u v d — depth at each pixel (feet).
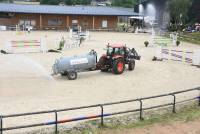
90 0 447.42
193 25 242.58
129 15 249.96
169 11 249.96
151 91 68.64
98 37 184.14
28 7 235.81
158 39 161.07
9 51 114.01
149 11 282.15
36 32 206.59
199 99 59.06
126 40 171.22
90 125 47.85
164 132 46.42
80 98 61.93
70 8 245.04
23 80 73.46
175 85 74.59
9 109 54.49
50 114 52.29
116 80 77.71
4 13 225.97
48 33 200.85
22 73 80.07
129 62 88.84
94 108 55.72
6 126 46.57
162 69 92.99
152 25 257.34
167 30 241.35
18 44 123.44
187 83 76.89
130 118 51.31
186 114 53.88
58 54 113.60
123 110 54.65
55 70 76.69
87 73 84.28
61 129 46.11
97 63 83.20
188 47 152.46
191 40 180.65
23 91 65.21
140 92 67.62
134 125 48.60
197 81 79.36
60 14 231.09
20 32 192.03
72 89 68.33
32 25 230.48
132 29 239.50
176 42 156.66
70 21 236.22
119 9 274.98
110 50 85.51
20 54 111.55
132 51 91.35
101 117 47.60
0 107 55.42
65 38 166.50
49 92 65.36
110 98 62.39
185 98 63.31
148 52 128.16
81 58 78.79
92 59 81.10
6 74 78.64
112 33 218.59
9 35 178.70
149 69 92.43
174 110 54.70
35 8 234.79
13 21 227.61
